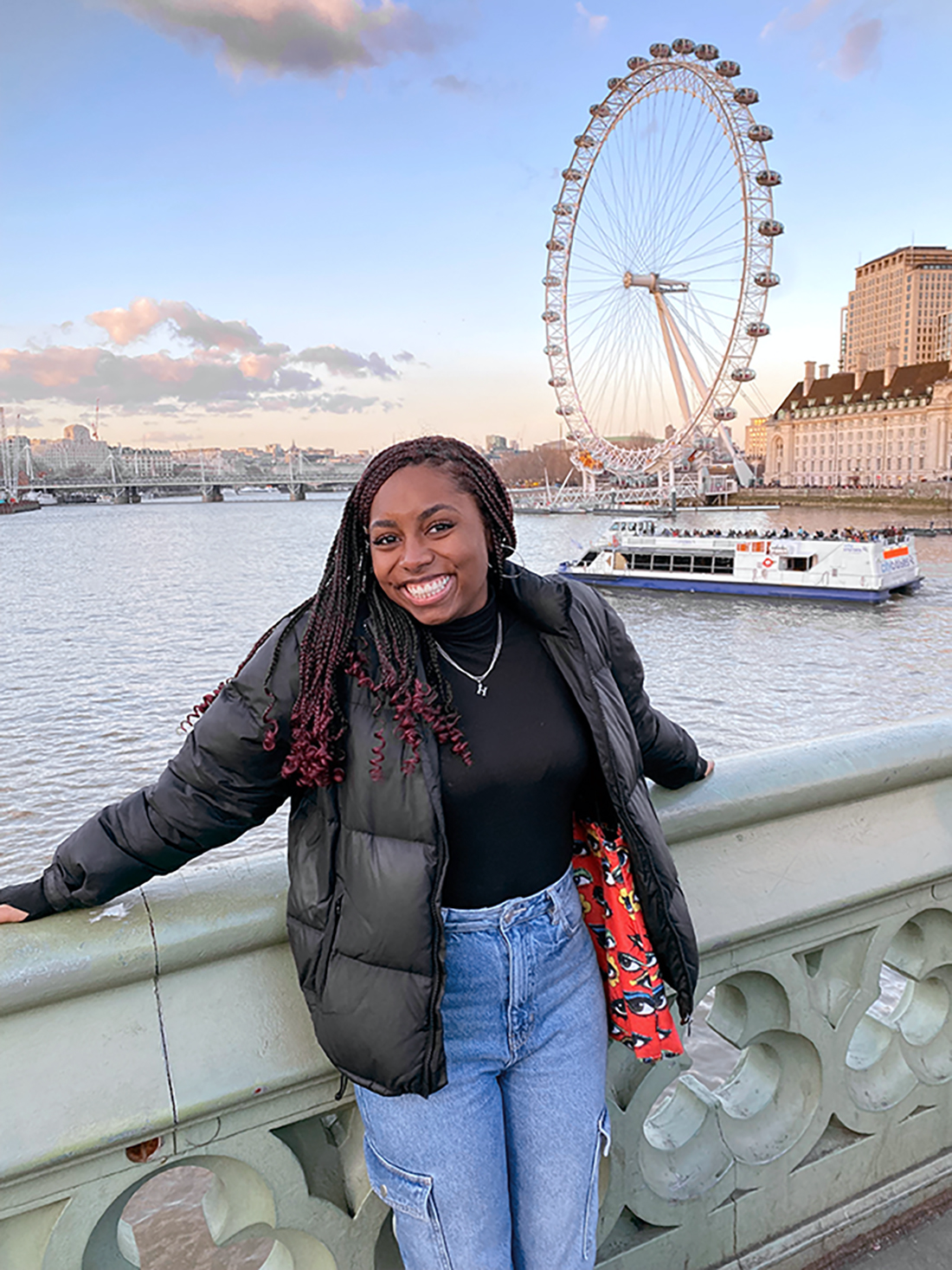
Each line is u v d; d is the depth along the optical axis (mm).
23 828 17672
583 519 139375
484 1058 1287
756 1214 1872
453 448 1257
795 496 150375
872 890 1844
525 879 1299
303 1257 1502
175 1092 1269
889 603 44219
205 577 70500
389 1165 1287
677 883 1454
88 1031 1260
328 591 1239
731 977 1779
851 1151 1975
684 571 48531
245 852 15242
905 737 1952
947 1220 2006
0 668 34125
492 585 1343
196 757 1238
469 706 1263
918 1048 2092
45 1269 1251
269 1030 1349
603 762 1325
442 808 1209
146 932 1284
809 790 1796
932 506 127562
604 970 1457
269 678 1225
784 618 40156
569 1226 1345
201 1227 2236
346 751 1225
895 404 156250
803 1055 1915
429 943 1193
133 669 33531
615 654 1490
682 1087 1928
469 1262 1266
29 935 1241
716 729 24359
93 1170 1258
